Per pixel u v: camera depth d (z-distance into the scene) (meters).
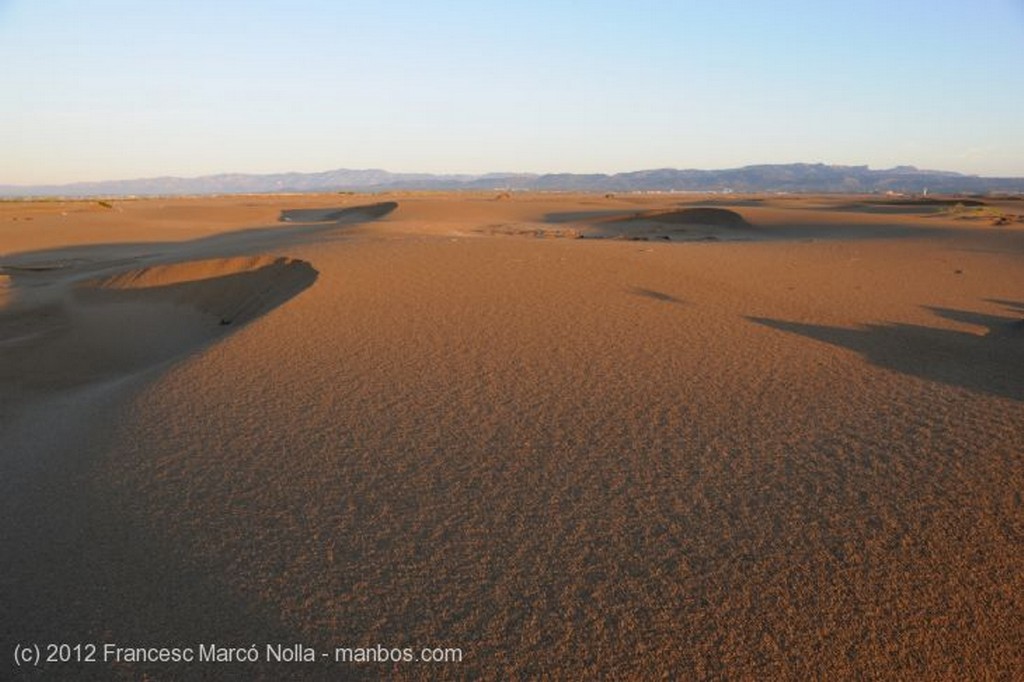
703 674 3.27
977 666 3.30
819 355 8.65
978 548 4.19
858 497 4.83
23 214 50.09
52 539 4.53
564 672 3.31
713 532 4.40
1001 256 21.62
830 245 25.55
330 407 6.73
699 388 7.22
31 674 3.38
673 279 14.23
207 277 16.72
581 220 45.84
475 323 10.07
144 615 3.78
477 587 3.91
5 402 8.27
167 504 4.91
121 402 7.18
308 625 3.66
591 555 4.18
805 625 3.56
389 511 4.74
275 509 4.80
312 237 24.19
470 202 62.31
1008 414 6.47
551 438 5.92
